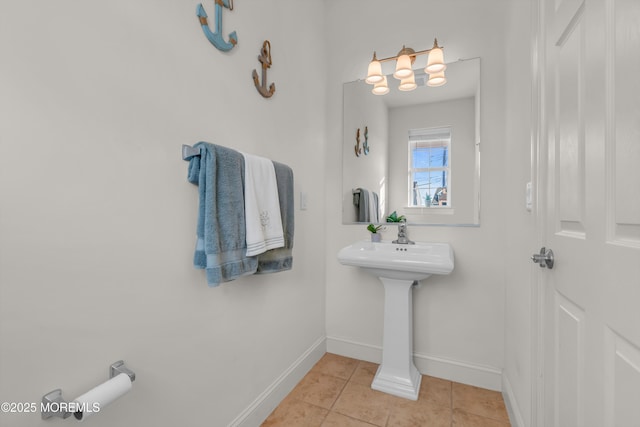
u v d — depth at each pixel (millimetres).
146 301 952
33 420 692
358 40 2100
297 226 1838
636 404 500
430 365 1900
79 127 778
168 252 1023
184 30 1087
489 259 1761
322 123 2154
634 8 510
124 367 866
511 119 1513
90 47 803
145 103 947
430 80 1840
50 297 723
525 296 1240
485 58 1756
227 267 1109
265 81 1510
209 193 1042
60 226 740
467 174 1811
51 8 726
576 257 740
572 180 779
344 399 1669
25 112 681
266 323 1551
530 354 1144
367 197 2076
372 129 2057
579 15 741
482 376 1779
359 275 2113
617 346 563
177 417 1060
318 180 2098
